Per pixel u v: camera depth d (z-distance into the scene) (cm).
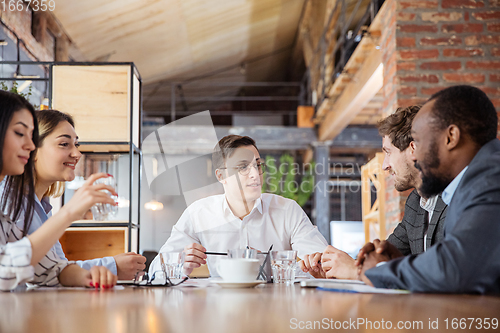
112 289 116
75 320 62
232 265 118
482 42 315
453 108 116
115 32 669
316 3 849
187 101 1249
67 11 578
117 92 258
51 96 257
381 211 404
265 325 57
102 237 264
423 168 123
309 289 112
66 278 125
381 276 102
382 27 358
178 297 92
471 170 110
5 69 481
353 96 582
